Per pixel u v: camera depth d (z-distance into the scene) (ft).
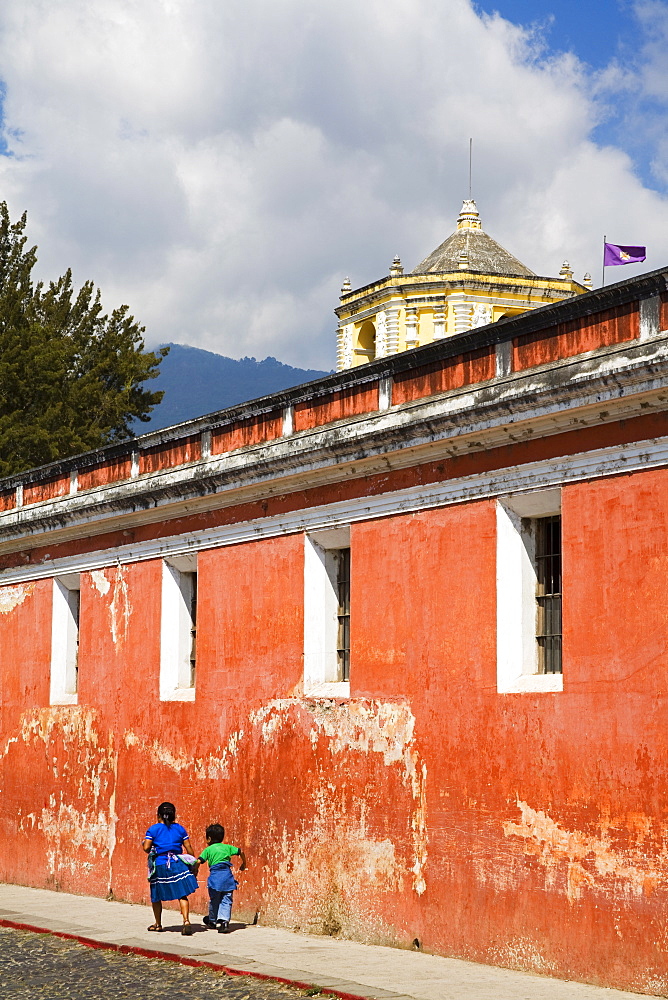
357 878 46.78
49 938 50.08
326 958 42.63
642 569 37.14
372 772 46.70
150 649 61.21
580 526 39.29
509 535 42.37
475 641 42.88
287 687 51.90
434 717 44.16
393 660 46.37
